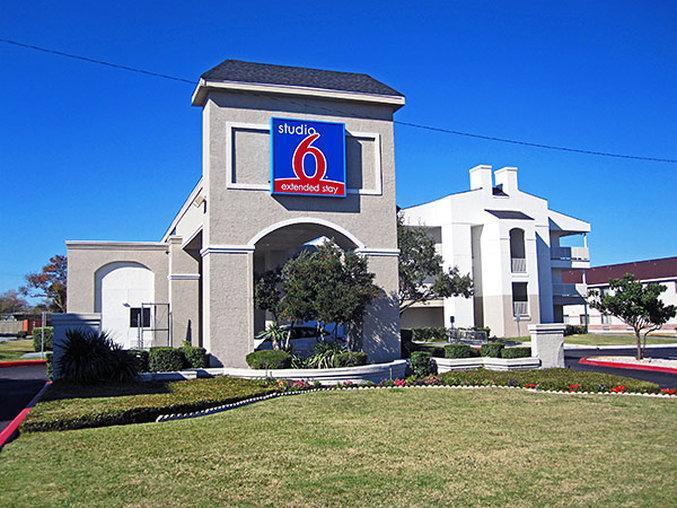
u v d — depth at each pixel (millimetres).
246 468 8484
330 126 20125
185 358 18016
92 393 14102
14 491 7461
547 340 20797
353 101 20531
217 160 19109
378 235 20578
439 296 34500
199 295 25953
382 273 20516
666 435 10297
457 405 13523
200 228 20859
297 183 19578
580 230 49031
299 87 19766
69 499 7160
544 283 46281
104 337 16562
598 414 12266
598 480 7789
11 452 9367
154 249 27469
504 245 43188
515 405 13445
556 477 7945
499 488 7523
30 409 12797
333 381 17469
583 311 59312
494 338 39781
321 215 20000
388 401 14125
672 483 7613
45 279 63312
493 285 43500
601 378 16922
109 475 8141
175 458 9008
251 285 19047
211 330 18531
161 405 12281
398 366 19250
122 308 27000
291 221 19641
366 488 7574
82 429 11109
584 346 36906
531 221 44219
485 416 12203
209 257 18781
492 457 8969
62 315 17172
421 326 45250
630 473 8078
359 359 18547
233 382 16188
